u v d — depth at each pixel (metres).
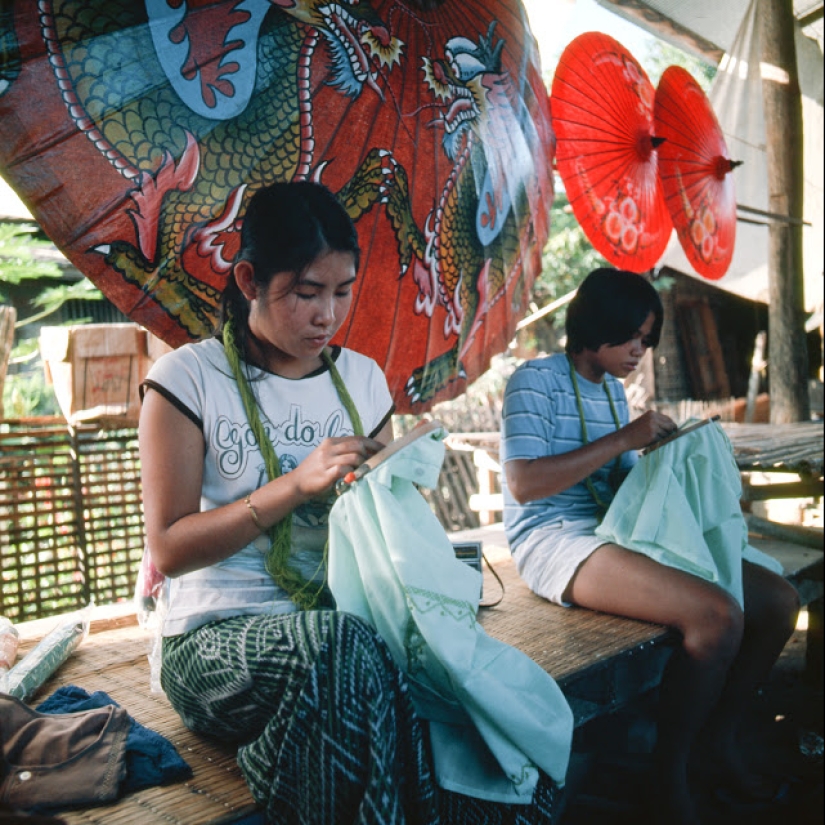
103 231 1.81
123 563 3.45
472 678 1.41
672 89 3.53
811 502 5.44
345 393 1.66
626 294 2.33
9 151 1.66
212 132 1.97
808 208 6.07
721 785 2.35
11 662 1.99
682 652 2.06
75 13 1.74
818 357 7.91
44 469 3.28
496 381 8.08
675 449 2.24
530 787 1.44
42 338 3.17
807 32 5.67
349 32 2.28
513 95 2.79
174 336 1.96
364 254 2.44
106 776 1.37
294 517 1.57
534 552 2.45
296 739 1.26
